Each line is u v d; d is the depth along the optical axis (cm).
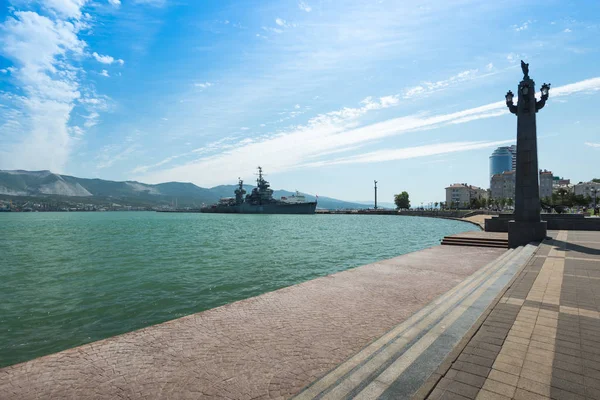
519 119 2092
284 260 2423
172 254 2812
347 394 401
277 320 750
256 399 440
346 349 595
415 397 372
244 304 871
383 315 782
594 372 419
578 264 1166
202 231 5788
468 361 455
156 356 571
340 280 1150
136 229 6550
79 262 2462
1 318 1200
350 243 3622
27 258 2712
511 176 16075
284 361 549
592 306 691
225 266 2186
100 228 6975
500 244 2047
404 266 1405
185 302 1381
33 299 1452
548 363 444
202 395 452
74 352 587
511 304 711
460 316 665
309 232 5381
